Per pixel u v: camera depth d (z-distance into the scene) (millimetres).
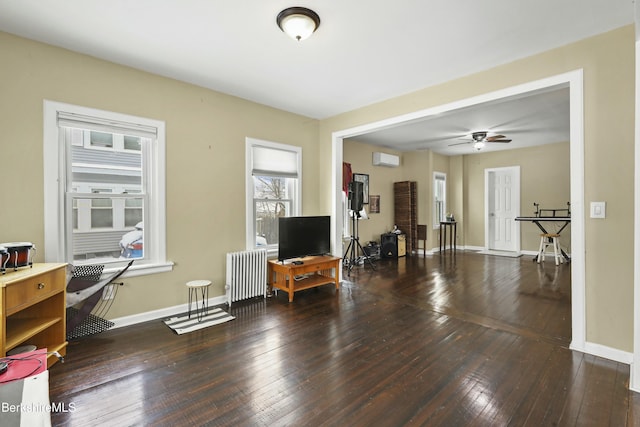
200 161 3451
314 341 2656
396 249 6695
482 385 2008
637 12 1718
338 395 1905
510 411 1755
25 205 2447
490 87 2994
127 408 1780
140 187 3117
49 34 2406
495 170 7582
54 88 2564
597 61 2391
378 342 2635
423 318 3178
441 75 3172
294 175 4398
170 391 1943
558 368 2209
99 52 2691
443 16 2191
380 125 3938
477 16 2189
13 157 2396
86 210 2818
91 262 2844
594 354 2398
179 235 3301
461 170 7980
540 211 6961
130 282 2998
